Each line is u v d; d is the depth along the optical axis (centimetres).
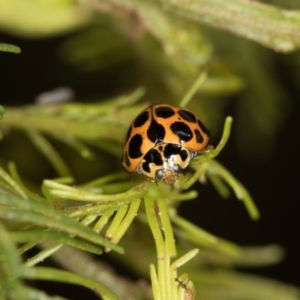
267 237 17
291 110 15
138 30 12
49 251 8
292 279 17
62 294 13
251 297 12
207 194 17
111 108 11
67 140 11
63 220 8
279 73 14
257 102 14
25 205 8
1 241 8
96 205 9
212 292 11
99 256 11
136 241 11
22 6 12
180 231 10
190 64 12
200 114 13
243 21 10
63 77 14
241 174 17
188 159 9
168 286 8
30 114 11
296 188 17
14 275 8
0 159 11
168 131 9
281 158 17
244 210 17
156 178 9
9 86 14
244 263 12
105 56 13
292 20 10
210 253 11
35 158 13
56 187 9
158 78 12
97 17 12
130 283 11
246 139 15
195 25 12
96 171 13
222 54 13
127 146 10
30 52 14
